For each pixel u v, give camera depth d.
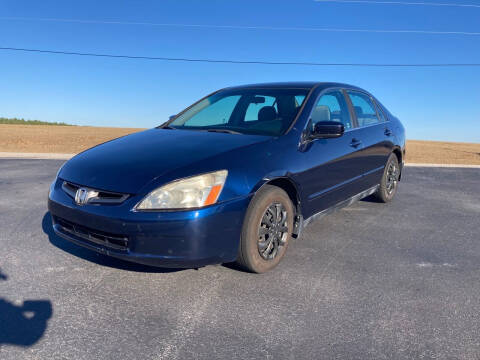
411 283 2.96
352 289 2.84
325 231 4.23
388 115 5.50
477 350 2.14
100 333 2.23
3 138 25.45
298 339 2.21
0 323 2.31
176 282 2.88
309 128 3.58
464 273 3.18
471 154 24.45
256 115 3.82
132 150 3.14
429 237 4.11
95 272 3.03
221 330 2.29
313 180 3.43
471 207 5.54
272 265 3.09
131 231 2.50
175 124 4.15
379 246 3.79
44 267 3.11
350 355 2.08
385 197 5.43
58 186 3.04
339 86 4.43
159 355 2.04
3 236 3.84
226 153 2.87
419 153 22.72
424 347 2.16
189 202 2.52
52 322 2.33
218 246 2.63
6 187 6.40
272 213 3.05
